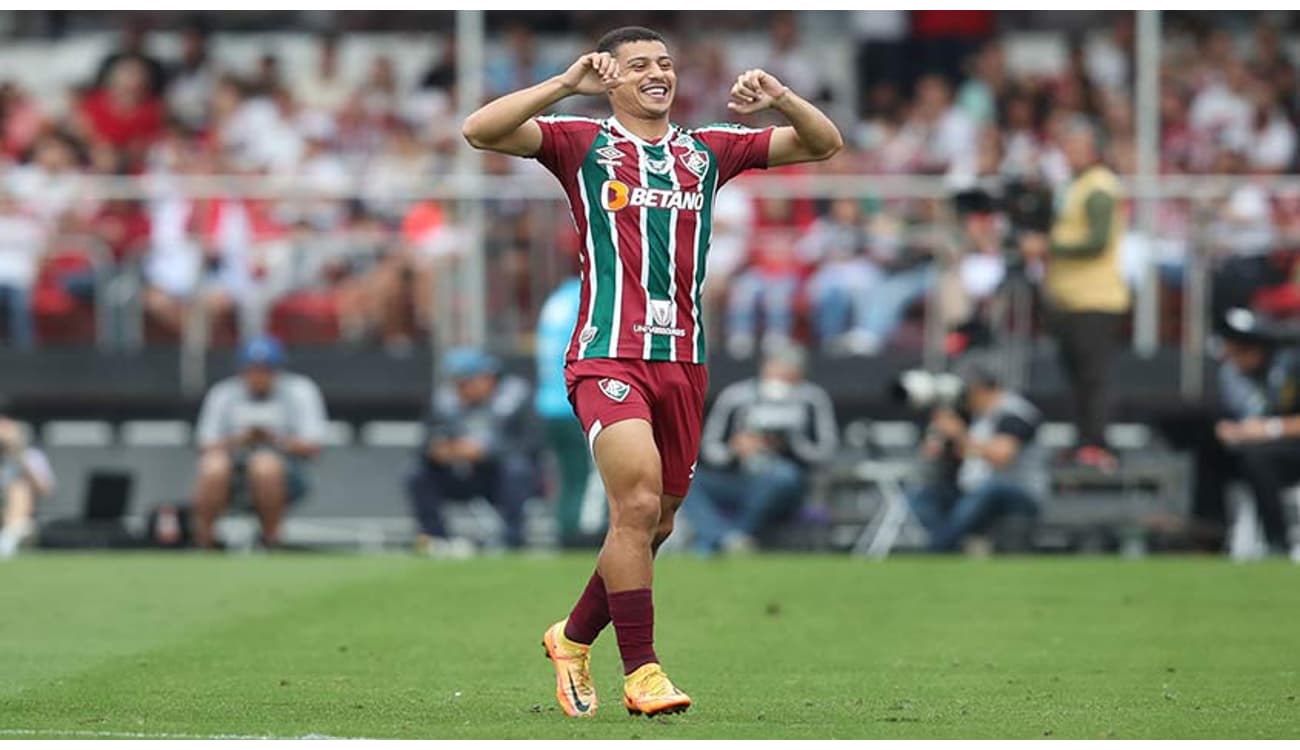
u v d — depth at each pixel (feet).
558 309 179.42
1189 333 191.93
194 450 202.39
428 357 198.90
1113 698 94.38
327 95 242.58
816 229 195.62
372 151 233.14
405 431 200.64
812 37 250.57
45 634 118.01
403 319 199.72
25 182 212.84
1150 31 204.54
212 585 143.54
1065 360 175.52
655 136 83.97
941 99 233.14
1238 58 240.94
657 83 83.51
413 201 199.41
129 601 134.31
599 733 80.94
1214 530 176.86
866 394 192.44
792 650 112.37
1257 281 191.52
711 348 194.59
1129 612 129.49
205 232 201.77
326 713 87.97
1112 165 220.23
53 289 202.90
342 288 200.23
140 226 202.90
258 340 180.55
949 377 174.40
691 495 176.65
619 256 82.64
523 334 197.16
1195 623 124.26
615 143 83.35
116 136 234.58
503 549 180.86
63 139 226.58
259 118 235.20
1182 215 192.85
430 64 241.14
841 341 194.29
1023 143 226.58
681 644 114.73
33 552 179.11
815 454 176.76
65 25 262.67
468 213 197.67
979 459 173.58
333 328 200.85
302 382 181.78
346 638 116.16
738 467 175.83
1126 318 192.34
